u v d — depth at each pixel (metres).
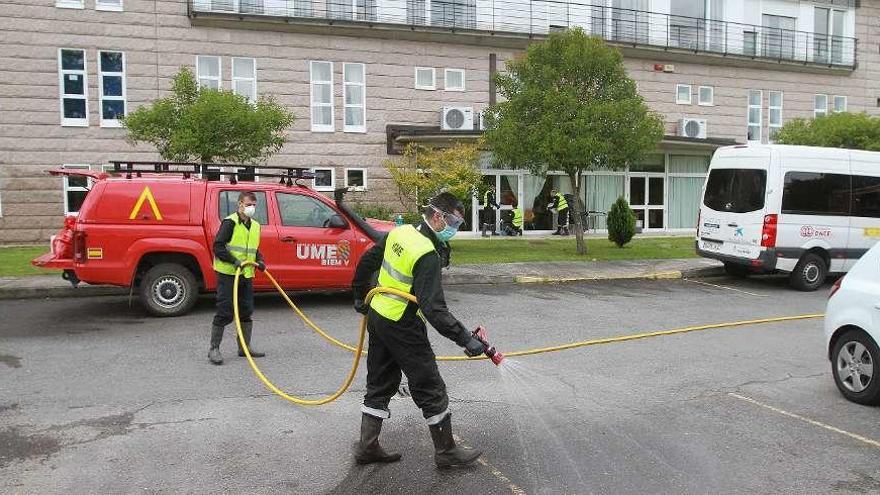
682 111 26.22
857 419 5.70
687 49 25.55
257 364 7.22
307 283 10.36
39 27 18.98
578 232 17.66
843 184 13.73
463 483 4.37
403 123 22.19
